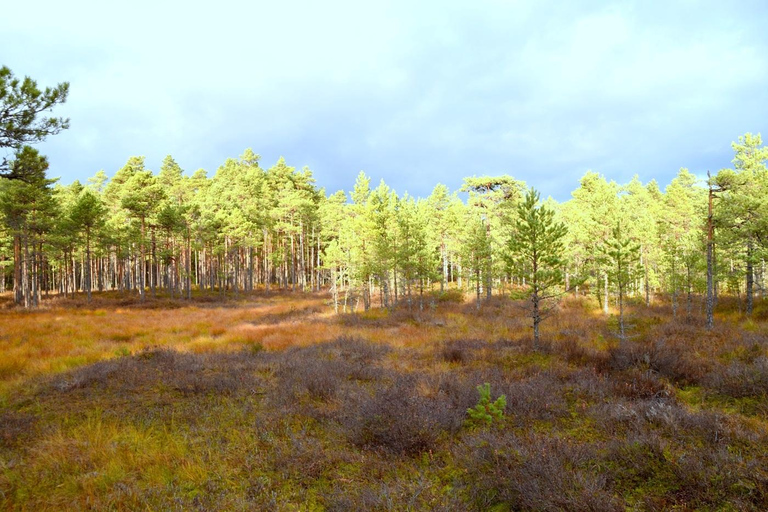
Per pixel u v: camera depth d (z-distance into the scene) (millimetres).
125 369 10477
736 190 18078
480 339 15281
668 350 10469
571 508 3512
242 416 6828
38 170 10922
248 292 48906
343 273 31344
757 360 8766
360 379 9812
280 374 10031
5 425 6457
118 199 47781
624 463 4520
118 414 7145
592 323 19781
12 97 9586
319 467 4781
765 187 17297
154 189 37781
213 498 4219
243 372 10188
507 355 12031
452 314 24594
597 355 11172
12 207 29812
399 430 5457
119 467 4922
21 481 4629
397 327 19875
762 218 17281
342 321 22125
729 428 5305
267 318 25297
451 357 11875
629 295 33906
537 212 13805
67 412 7332
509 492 3949
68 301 34438
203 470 4820
